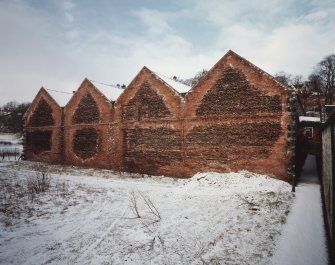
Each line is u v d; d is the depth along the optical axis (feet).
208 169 64.13
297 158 64.08
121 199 47.78
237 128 61.00
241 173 59.00
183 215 38.40
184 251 27.45
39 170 82.48
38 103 103.35
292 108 55.77
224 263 24.80
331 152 28.22
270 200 43.70
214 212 39.22
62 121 94.68
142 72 75.00
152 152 72.64
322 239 29.07
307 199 44.47
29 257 26.58
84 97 88.63
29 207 42.45
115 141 80.28
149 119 73.26
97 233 32.50
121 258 26.30
